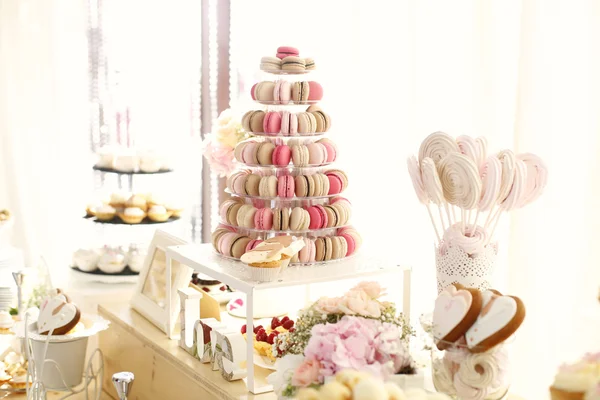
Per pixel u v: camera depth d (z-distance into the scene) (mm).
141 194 2525
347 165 2082
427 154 1426
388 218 1960
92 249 2512
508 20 1617
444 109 1758
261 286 1485
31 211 2947
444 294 1246
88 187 3039
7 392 1967
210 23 2896
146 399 1930
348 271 1592
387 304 1422
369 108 1989
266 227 1613
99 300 2328
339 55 2078
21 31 2873
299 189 1604
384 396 966
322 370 1217
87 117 3018
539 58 1494
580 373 968
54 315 1843
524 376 1566
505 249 1655
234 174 1690
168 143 3086
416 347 1430
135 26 3061
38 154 2936
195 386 1682
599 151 1457
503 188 1349
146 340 1900
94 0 3031
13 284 2383
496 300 1193
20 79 2885
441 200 1391
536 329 1542
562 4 1479
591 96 1462
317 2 2146
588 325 1492
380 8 1927
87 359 2266
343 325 1273
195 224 3100
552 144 1502
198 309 1794
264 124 1615
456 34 1719
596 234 1472
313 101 1637
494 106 1640
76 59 2959
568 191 1502
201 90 2969
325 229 1647
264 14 2438
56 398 1976
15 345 2074
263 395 1536
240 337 1631
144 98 3094
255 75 2535
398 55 1887
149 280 2104
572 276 1509
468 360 1209
